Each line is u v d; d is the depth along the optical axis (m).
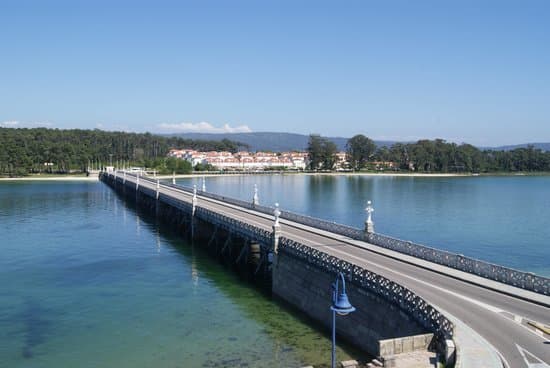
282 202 159.25
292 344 40.03
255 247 73.50
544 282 36.47
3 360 38.09
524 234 99.81
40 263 69.50
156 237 91.56
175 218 104.75
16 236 90.62
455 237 96.38
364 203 156.25
